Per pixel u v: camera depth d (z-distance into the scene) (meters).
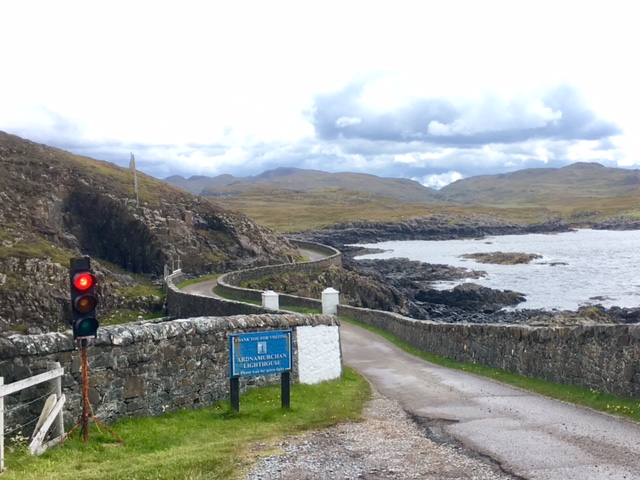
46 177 70.06
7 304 44.56
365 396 17.12
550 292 70.00
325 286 62.03
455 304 65.19
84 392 10.82
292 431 12.18
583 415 13.38
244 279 57.78
